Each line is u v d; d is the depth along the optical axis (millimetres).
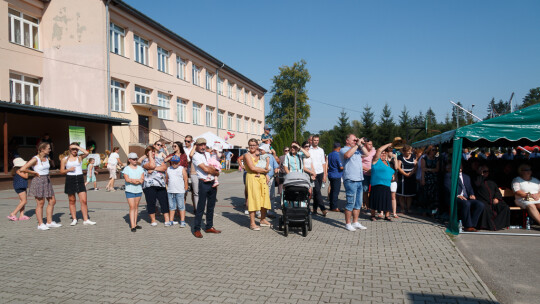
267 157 8273
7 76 20578
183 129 32656
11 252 5980
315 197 9367
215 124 39438
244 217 9203
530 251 6059
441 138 8859
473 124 7434
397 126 63719
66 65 23016
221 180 21453
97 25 22594
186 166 8484
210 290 4312
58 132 22875
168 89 30156
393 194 9000
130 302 3977
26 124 21781
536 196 7672
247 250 6086
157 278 4730
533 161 9922
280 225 7566
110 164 15523
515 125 7148
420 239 6820
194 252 5969
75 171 8117
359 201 7645
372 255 5766
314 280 4645
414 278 4727
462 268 5137
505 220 7656
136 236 7145
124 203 11750
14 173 8797
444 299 4070
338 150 9898
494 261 5527
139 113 26375
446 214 8719
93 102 22688
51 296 4145
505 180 9688
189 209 10469
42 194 7609
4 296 4145
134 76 25750
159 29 28219
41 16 23297
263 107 57344
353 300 4023
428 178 8992
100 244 6504
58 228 7883
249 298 4074
